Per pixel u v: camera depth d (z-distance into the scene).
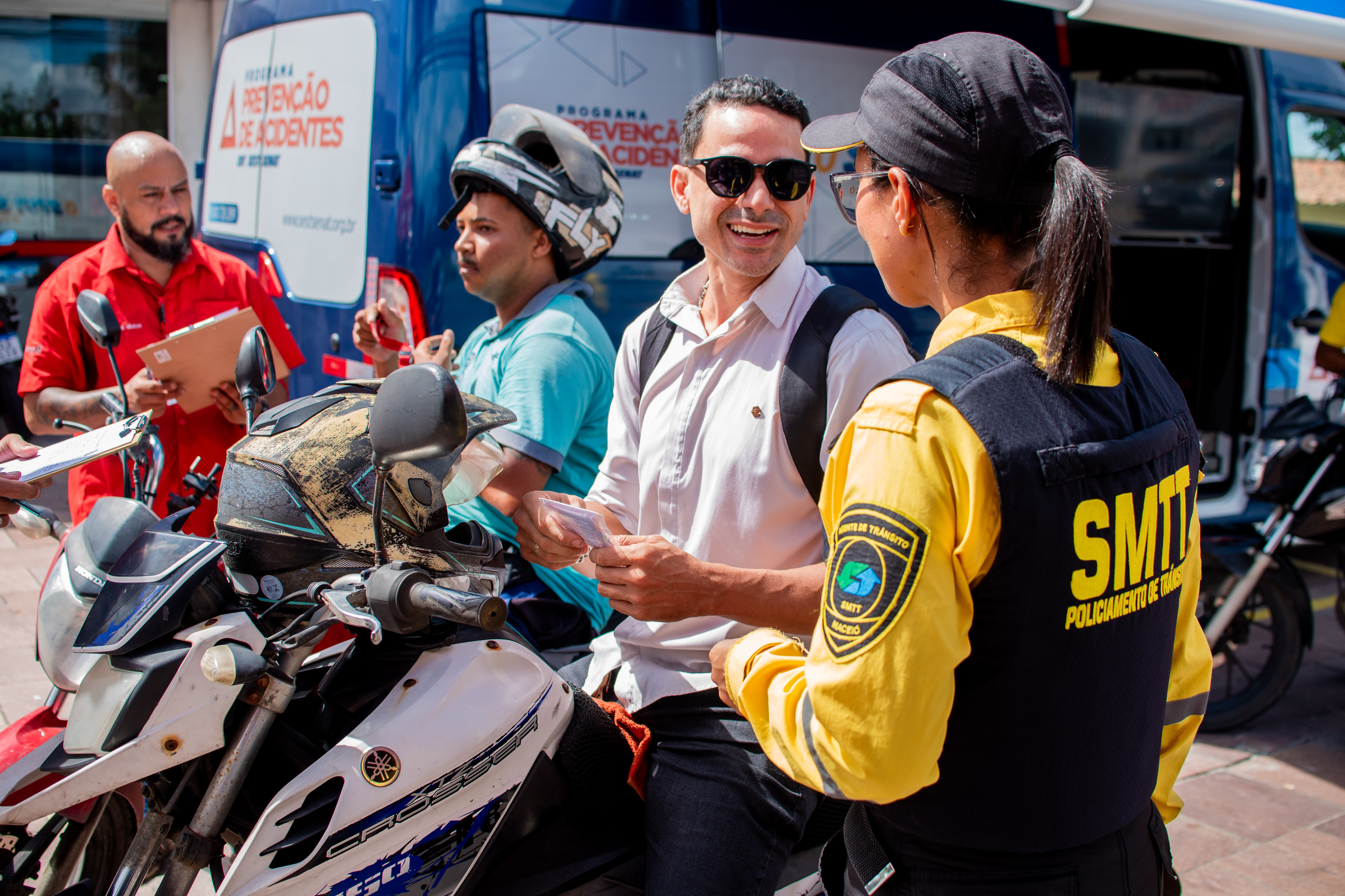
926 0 3.89
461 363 2.71
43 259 6.97
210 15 7.25
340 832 1.39
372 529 1.46
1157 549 1.18
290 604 1.49
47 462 1.67
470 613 1.27
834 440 1.67
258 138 4.08
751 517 1.74
